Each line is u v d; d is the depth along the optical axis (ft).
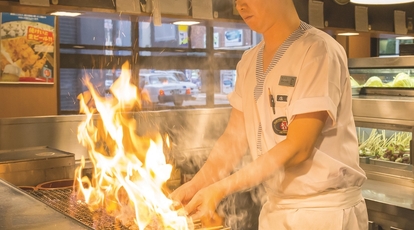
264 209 5.65
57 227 3.32
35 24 13.69
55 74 14.30
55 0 5.91
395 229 7.20
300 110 4.62
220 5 7.36
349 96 5.18
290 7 5.17
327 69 4.74
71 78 15.69
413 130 8.04
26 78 13.70
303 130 4.64
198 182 5.14
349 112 5.19
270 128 5.12
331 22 8.63
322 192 5.08
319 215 5.05
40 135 9.09
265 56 5.36
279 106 4.99
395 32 9.68
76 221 3.46
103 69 16.26
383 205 7.30
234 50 18.58
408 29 9.94
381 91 9.77
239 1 5.21
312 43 4.89
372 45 16.57
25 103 13.82
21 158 7.02
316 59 4.78
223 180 4.44
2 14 13.07
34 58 13.78
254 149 5.39
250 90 5.41
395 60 9.23
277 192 5.32
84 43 15.92
